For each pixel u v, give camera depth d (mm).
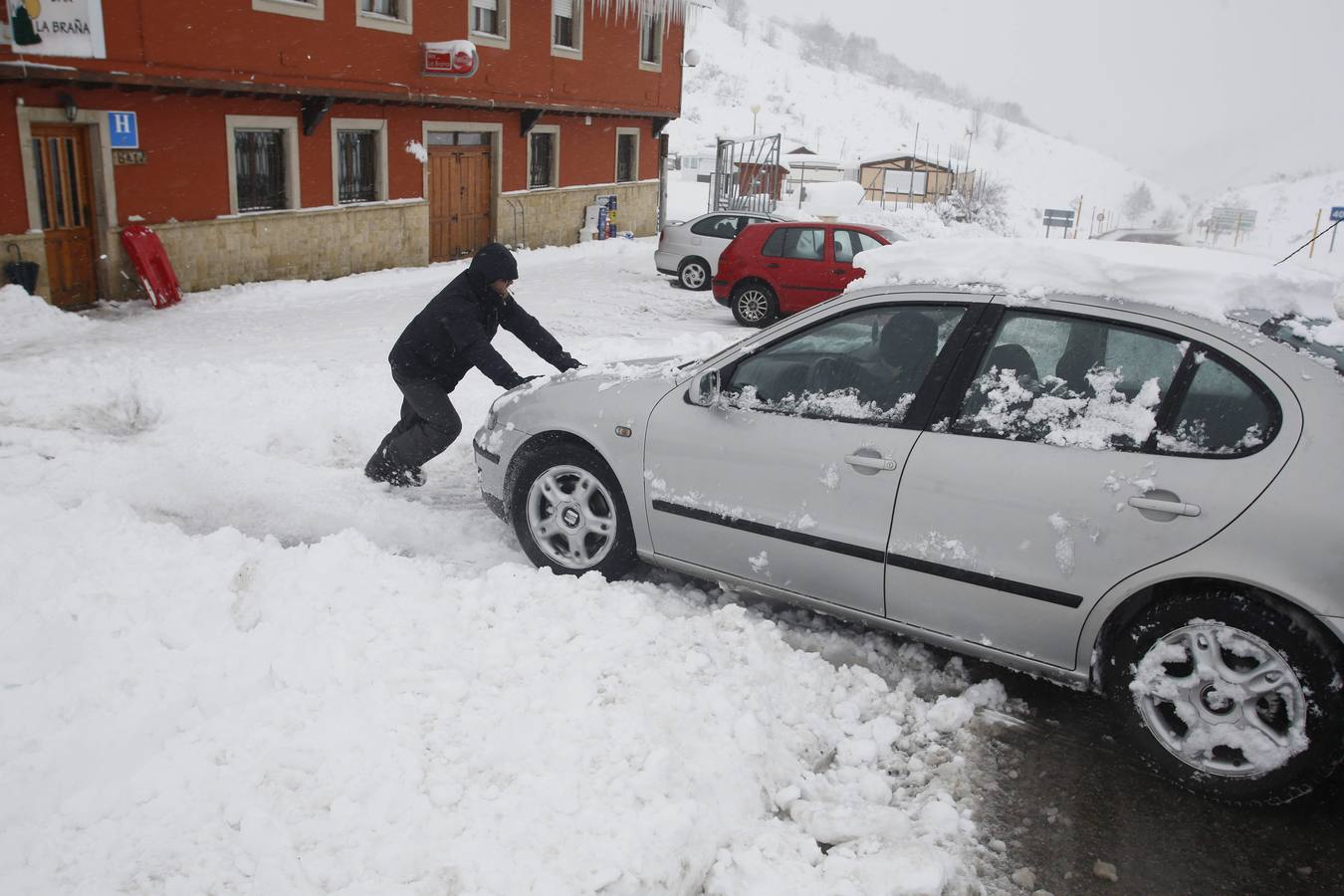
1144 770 3549
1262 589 3182
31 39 12008
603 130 26422
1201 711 3283
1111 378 3555
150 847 2762
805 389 4168
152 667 3566
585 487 4750
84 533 4473
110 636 3699
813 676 3928
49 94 12695
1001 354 3766
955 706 3785
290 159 16562
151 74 13766
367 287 17047
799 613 4598
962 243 4090
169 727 3303
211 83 14375
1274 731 3191
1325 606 3043
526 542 4949
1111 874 3021
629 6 25469
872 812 3178
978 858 3080
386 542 5375
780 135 33250
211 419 7582
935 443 3773
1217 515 3223
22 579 3998
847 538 3951
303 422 7469
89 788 2963
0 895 2570
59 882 2635
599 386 4746
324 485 6230
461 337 5438
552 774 3016
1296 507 3111
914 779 3457
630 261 23188
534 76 22500
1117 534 3383
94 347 11062
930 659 4230
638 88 26859
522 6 21609
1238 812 3326
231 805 2910
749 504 4199
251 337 12000
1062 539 3480
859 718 3785
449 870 2670
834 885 2785
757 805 3152
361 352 11031
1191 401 3393
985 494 3633
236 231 15625
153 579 4082
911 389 3904
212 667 3588
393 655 3648
